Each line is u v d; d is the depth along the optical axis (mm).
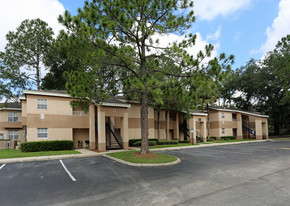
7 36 26094
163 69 12852
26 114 18344
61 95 18266
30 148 15695
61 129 18141
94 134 18422
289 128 48938
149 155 12117
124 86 11992
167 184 6965
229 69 9633
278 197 5547
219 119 32344
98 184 7062
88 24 9562
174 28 11898
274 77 37156
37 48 27000
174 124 28484
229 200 5363
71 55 11156
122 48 10117
